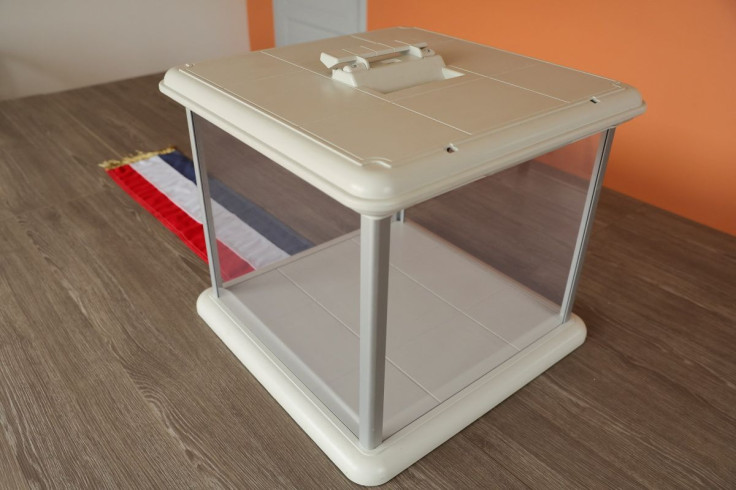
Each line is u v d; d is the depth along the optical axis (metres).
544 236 1.18
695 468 0.99
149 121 2.39
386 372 1.11
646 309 1.37
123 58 2.88
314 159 0.72
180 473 0.96
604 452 1.02
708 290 1.44
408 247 1.42
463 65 1.07
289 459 0.99
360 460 0.94
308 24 2.86
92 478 0.95
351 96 0.90
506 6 1.98
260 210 1.21
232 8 3.15
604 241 1.63
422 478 0.97
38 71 2.67
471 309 1.27
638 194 1.87
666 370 1.19
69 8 2.63
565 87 0.97
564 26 1.85
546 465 0.99
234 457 0.99
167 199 1.78
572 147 1.02
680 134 1.70
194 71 1.01
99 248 1.54
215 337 1.25
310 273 1.36
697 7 1.55
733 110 1.57
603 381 1.16
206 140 1.09
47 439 1.02
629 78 1.76
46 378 1.14
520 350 1.17
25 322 1.28
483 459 1.00
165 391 1.12
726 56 1.54
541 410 1.10
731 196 1.66
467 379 1.10
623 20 1.71
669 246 1.61
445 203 1.26
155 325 1.28
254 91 0.92
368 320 0.81
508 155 0.78
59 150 2.11
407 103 0.88
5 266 1.46
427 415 1.02
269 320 1.23
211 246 1.22
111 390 1.12
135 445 1.01
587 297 1.40
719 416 1.09
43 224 1.64
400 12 2.36
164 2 2.89
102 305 1.33
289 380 1.09
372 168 0.68
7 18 2.50
